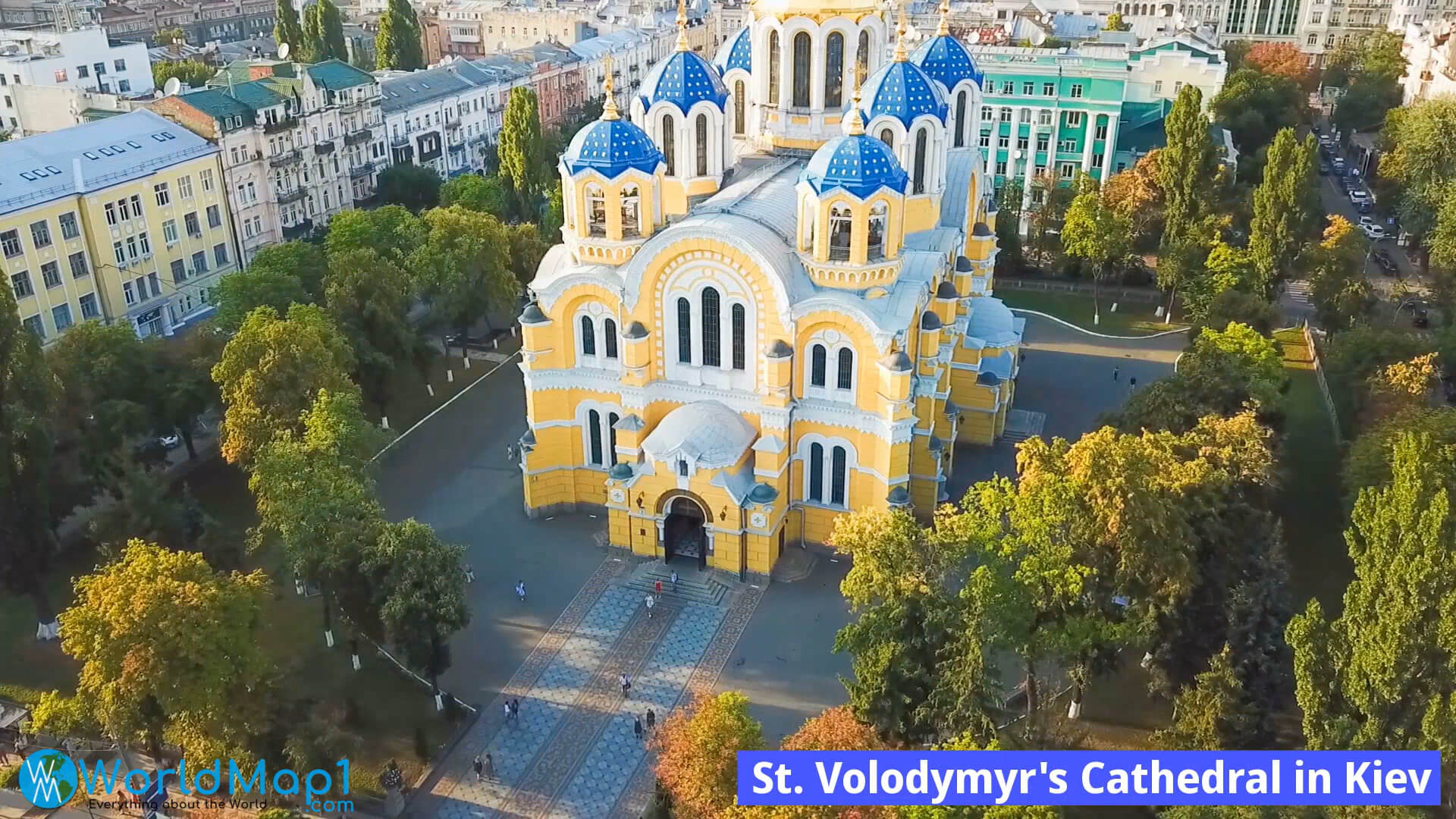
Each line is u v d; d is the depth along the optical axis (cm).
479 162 16700
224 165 11706
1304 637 4666
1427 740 4278
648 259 6975
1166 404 7256
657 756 5897
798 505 7475
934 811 4194
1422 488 4216
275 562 6850
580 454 7950
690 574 7338
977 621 4891
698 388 7262
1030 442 6028
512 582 7325
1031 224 13062
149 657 4919
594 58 19125
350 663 6606
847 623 6881
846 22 7919
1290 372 10381
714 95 7750
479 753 5934
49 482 6675
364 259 9125
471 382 10338
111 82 15362
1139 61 14888
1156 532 5484
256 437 7250
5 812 5503
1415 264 13225
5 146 10025
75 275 10206
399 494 8381
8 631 6944
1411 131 13250
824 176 6631
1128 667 6506
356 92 13712
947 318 7912
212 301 9581
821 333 6912
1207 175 11562
